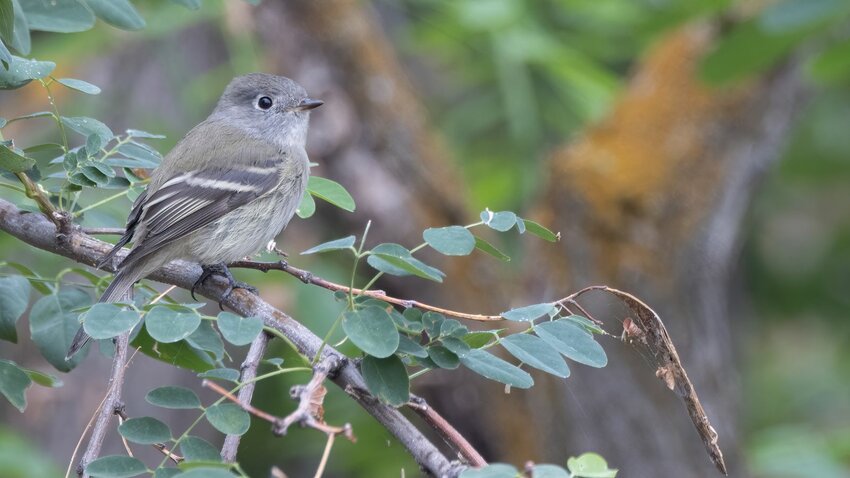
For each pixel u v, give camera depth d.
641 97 12.55
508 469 4.63
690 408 5.67
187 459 5.34
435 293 12.32
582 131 13.12
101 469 5.32
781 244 15.83
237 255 8.48
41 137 11.91
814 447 11.96
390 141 12.61
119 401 5.89
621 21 13.01
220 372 5.52
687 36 12.47
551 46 12.73
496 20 12.38
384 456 12.20
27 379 6.15
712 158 12.15
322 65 12.58
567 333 5.50
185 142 8.78
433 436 12.58
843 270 15.47
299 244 12.23
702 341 12.05
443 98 15.83
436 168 12.90
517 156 13.32
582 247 12.09
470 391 12.18
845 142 14.91
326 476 14.00
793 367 16.80
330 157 12.45
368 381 5.25
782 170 15.10
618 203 12.02
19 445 10.45
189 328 5.29
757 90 12.13
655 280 11.95
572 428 11.78
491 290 12.61
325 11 12.59
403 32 15.47
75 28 6.98
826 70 10.95
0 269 9.42
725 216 12.29
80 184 6.44
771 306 15.51
